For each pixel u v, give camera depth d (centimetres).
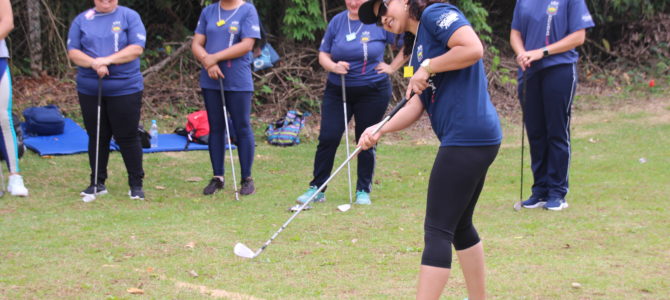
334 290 373
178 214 543
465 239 325
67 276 388
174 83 1031
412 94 313
